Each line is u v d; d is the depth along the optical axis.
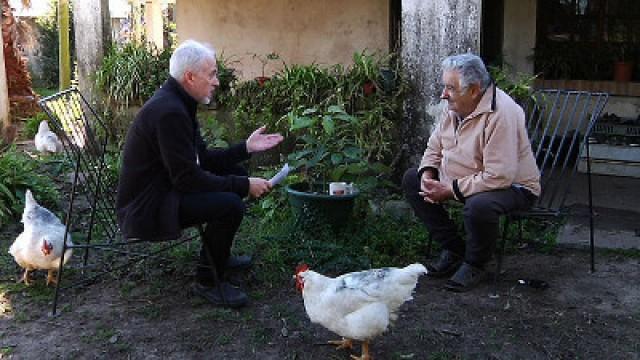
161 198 3.56
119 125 7.05
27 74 11.59
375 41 8.09
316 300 3.21
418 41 5.10
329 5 8.28
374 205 5.18
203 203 3.61
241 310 3.82
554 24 7.69
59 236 3.94
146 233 3.56
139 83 6.97
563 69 7.67
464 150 3.99
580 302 3.92
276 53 8.70
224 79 6.78
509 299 3.96
